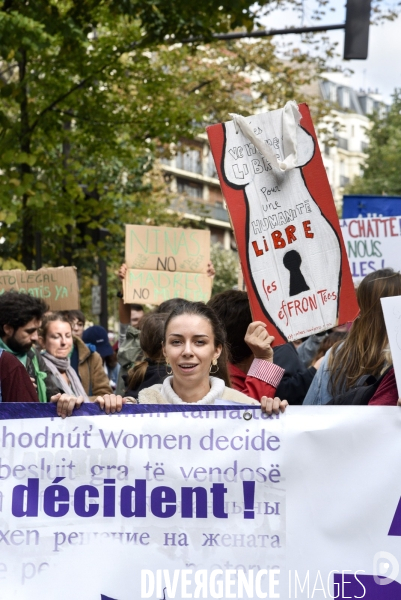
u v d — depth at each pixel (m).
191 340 4.04
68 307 8.41
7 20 10.35
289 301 4.43
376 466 3.68
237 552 3.68
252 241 4.44
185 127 15.67
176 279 8.66
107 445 3.73
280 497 3.69
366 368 4.59
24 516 3.71
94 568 3.68
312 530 3.67
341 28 11.42
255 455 3.71
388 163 42.88
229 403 3.92
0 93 12.77
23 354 5.89
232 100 21.50
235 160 4.45
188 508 3.70
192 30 12.40
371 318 4.63
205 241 8.72
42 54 13.31
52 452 3.73
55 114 13.90
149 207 16.69
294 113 4.43
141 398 4.16
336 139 22.00
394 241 7.66
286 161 4.39
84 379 8.05
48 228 15.73
